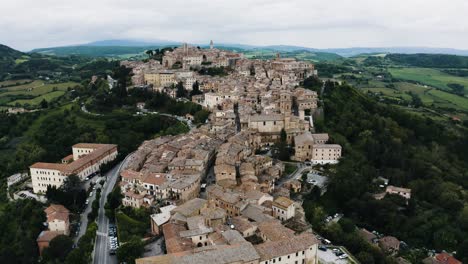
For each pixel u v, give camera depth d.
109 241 170.00
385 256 181.75
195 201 174.00
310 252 140.62
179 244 138.38
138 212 182.00
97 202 199.38
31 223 193.88
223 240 141.38
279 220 171.75
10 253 174.25
